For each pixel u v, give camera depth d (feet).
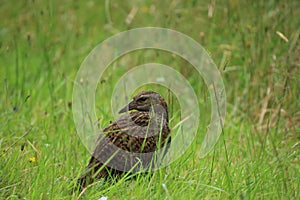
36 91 109.91
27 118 99.45
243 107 107.04
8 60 124.88
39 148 87.10
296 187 81.87
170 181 77.66
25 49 123.95
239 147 92.27
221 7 116.67
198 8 119.34
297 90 103.86
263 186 79.25
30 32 134.41
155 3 129.08
